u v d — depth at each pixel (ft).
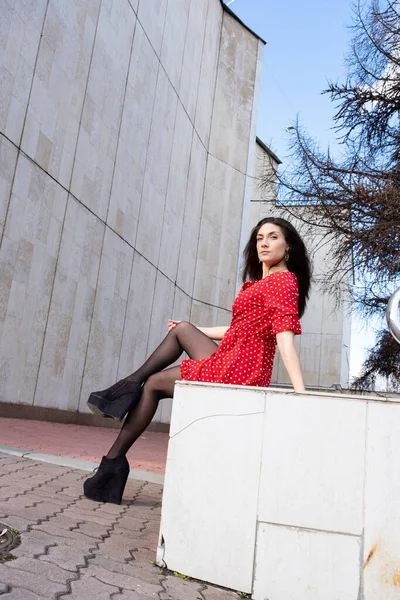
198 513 6.47
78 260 32.55
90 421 34.35
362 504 5.87
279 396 6.36
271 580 6.04
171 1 46.55
